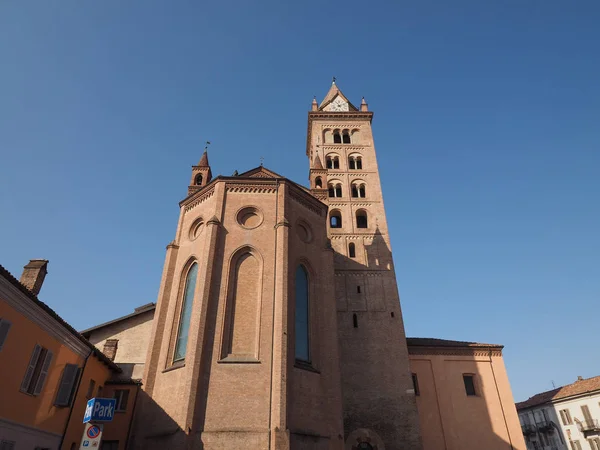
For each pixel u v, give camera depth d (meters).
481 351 51.75
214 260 30.75
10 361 20.78
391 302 48.78
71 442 26.89
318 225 37.31
